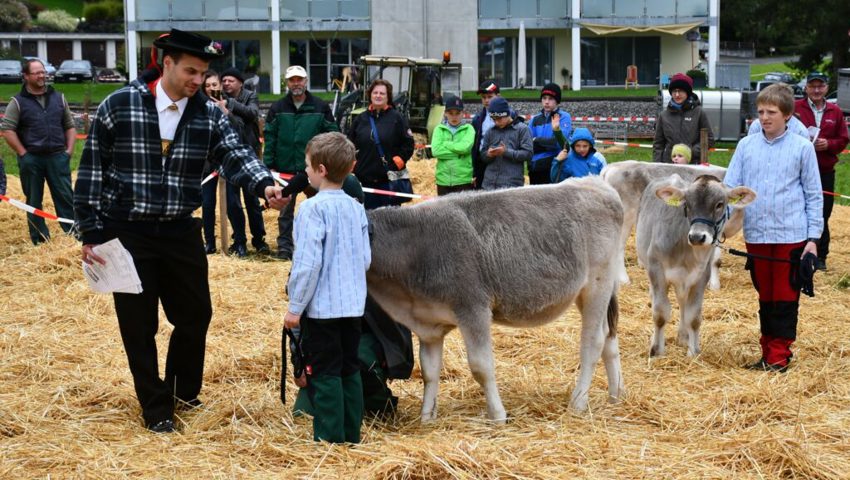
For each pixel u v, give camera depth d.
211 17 40.62
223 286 9.59
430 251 5.73
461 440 5.23
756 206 7.48
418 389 6.75
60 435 5.67
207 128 5.88
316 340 5.39
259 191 5.81
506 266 5.86
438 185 11.65
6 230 13.20
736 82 38.88
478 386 6.80
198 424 5.89
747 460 5.28
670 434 5.75
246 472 5.11
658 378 7.08
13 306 8.95
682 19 41.56
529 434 5.66
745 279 10.82
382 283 5.79
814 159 7.38
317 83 42.38
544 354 7.67
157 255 5.87
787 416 6.05
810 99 11.50
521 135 10.86
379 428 5.93
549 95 11.13
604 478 4.99
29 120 12.04
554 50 43.19
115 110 5.66
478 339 5.80
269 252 12.09
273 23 40.78
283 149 11.14
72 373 6.89
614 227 6.38
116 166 5.73
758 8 56.44
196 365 6.19
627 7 41.56
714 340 8.31
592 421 5.92
